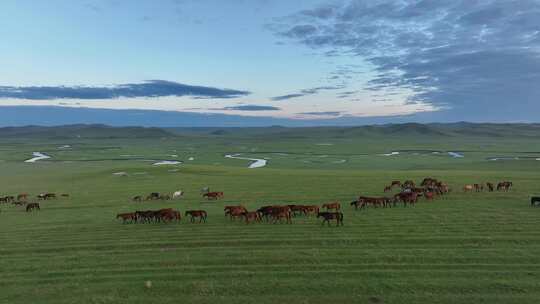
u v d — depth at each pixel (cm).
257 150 18738
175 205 4119
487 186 4762
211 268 2092
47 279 2002
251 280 1917
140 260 2245
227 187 5341
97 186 5856
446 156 13562
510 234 2575
